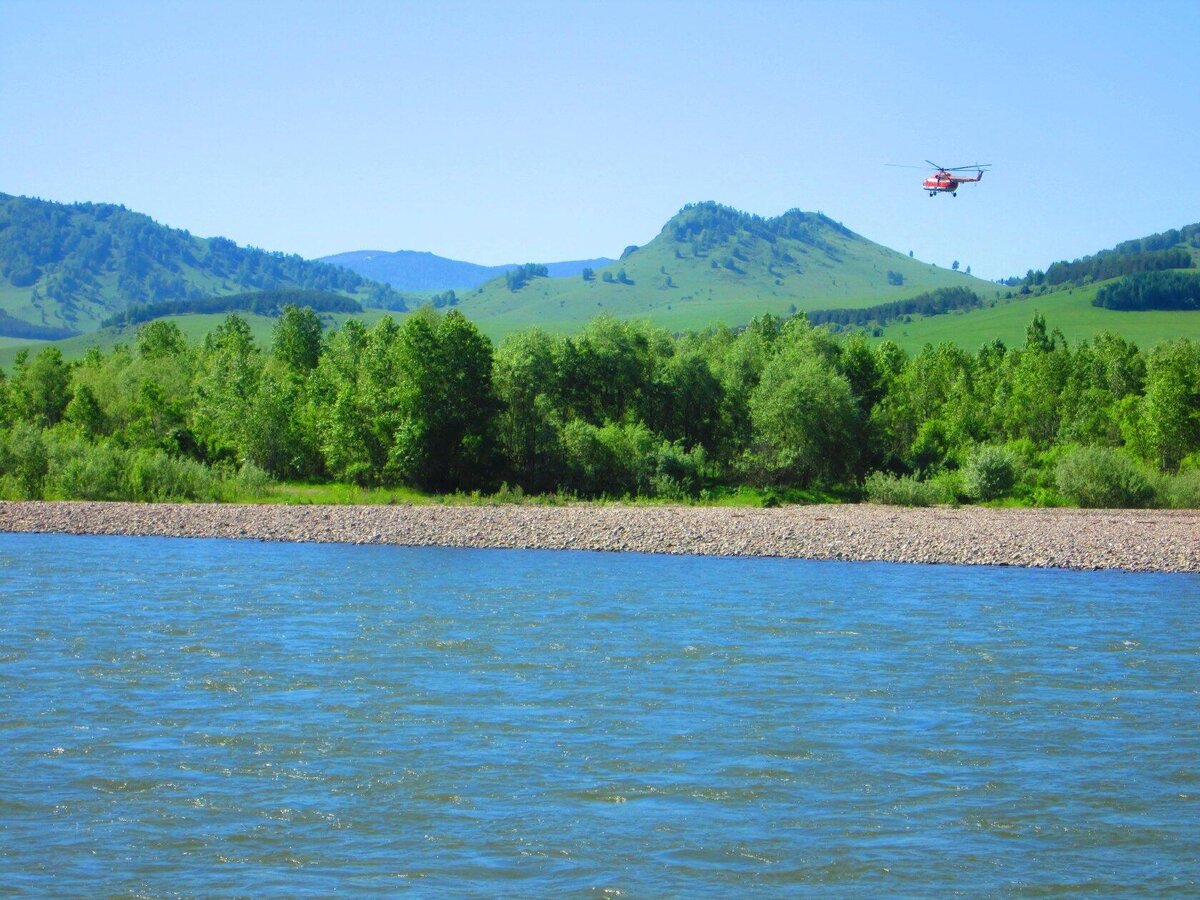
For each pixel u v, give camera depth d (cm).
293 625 3700
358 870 1764
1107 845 1883
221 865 1780
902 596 4438
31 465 8381
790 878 1750
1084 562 5466
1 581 4631
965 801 2072
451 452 8988
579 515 7306
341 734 2452
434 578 4878
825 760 2295
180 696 2753
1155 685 2938
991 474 8762
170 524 6800
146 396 10431
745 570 5241
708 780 2172
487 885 1714
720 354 11762
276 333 14300
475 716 2595
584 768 2236
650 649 3350
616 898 1677
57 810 1998
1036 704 2739
